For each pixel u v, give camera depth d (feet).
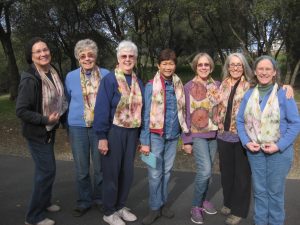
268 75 12.85
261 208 13.69
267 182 13.48
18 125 42.75
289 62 41.47
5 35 64.13
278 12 34.40
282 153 12.96
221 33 52.29
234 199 14.64
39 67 13.62
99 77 15.12
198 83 14.61
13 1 52.95
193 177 20.54
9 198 17.83
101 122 13.80
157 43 57.31
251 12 36.06
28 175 21.31
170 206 16.65
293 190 18.10
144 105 14.28
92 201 16.15
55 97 13.84
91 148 15.47
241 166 14.32
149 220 14.87
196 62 14.57
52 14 52.90
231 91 14.32
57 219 15.43
